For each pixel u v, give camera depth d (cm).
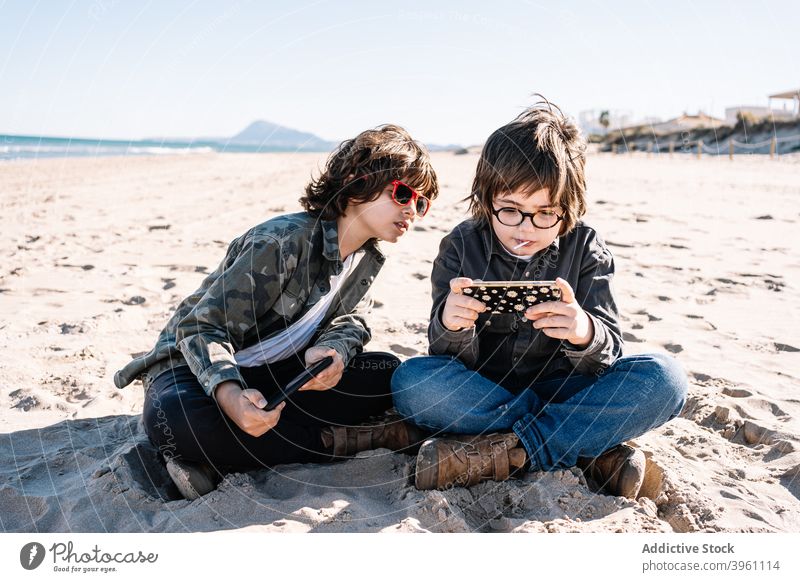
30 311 382
